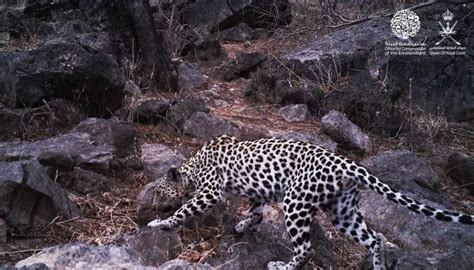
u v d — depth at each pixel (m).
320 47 11.90
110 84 8.88
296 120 10.20
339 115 9.65
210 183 6.44
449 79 11.26
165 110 9.50
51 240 6.31
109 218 6.92
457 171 9.20
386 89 10.50
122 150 8.16
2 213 6.18
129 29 10.74
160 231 6.17
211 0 14.29
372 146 9.77
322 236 6.56
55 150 7.57
